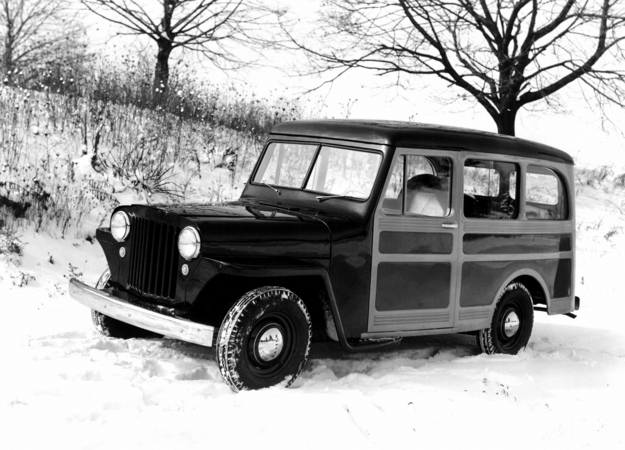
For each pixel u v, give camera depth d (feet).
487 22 47.60
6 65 49.62
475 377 18.20
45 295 23.66
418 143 18.72
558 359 21.75
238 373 15.26
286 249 16.40
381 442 13.26
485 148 20.45
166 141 39.75
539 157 22.30
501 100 49.73
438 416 14.80
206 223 15.64
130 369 15.90
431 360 20.74
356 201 18.06
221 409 13.73
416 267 18.94
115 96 44.27
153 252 16.65
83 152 35.04
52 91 43.98
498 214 21.09
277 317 15.96
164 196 35.35
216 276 16.98
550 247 22.94
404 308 18.85
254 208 18.30
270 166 20.51
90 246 29.94
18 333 18.89
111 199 32.89
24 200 29.91
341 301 17.54
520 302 22.34
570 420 15.42
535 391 17.67
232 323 15.25
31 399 13.33
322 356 20.06
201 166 40.93
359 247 17.70
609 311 32.73
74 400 13.47
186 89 48.19
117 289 17.80
